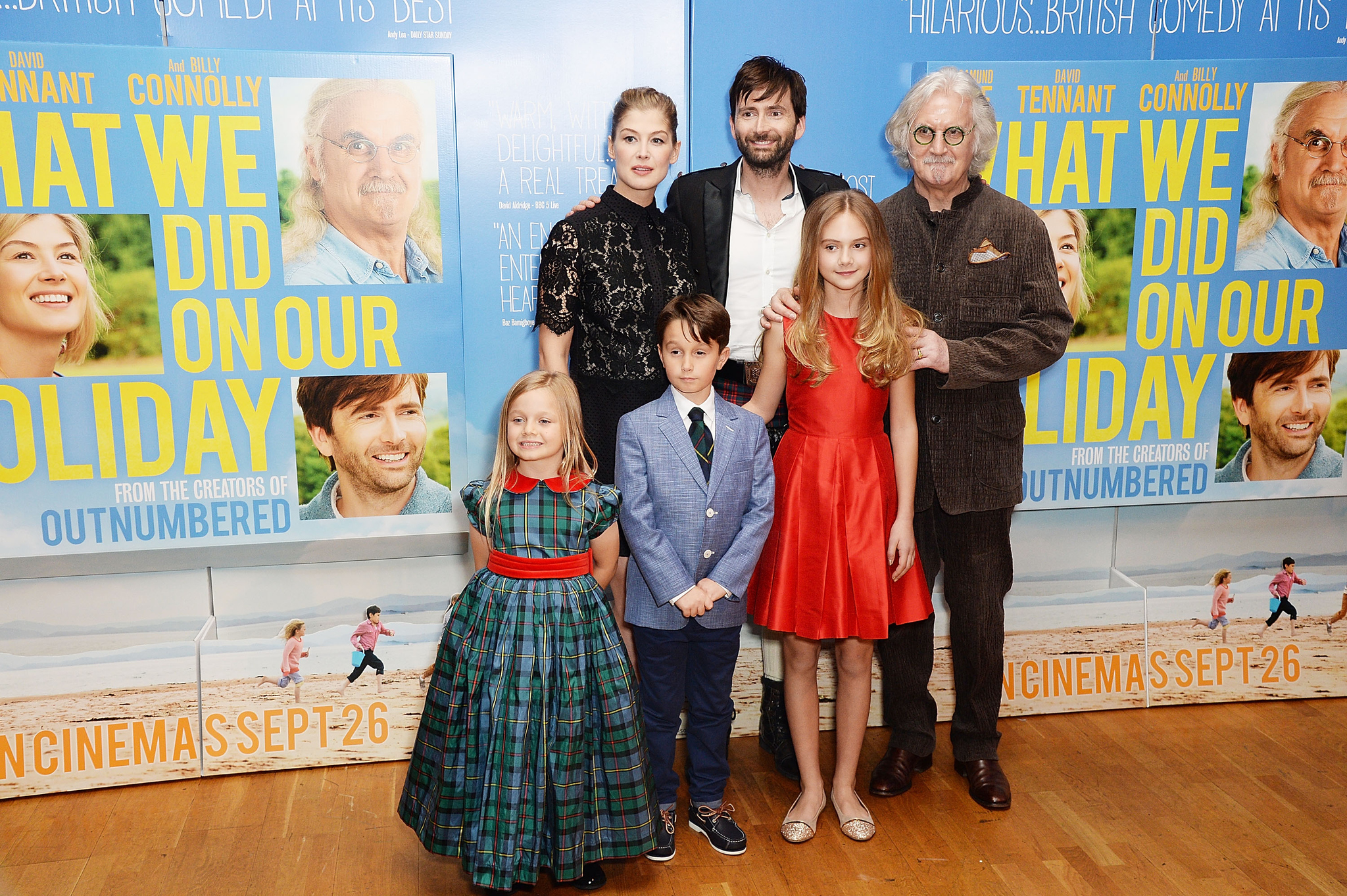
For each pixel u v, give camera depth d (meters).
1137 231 2.79
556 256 2.43
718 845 2.37
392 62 2.48
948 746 2.89
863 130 2.75
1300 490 2.99
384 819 2.50
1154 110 2.73
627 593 2.38
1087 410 2.87
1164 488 2.94
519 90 2.59
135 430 2.52
